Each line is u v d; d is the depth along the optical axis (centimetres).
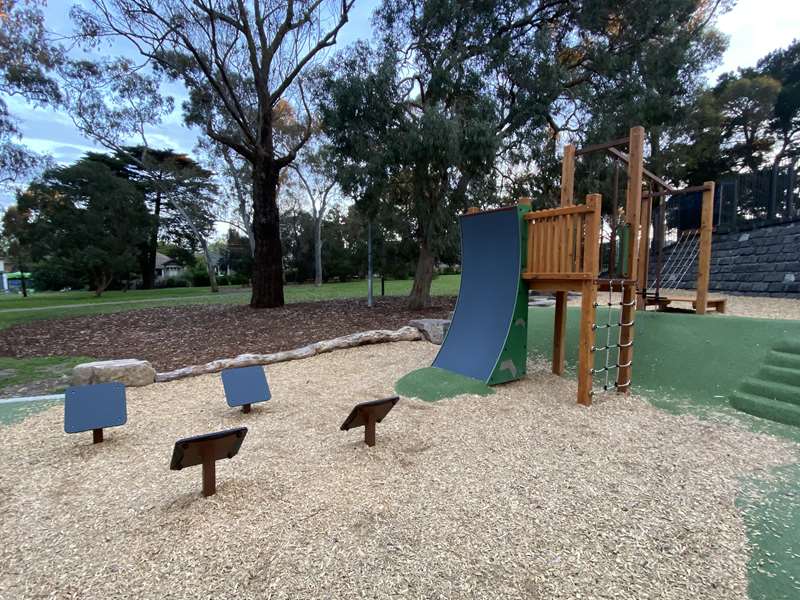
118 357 709
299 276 3428
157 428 395
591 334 433
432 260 1206
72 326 1045
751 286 1051
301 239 3422
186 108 1472
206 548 217
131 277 3269
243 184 2572
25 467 317
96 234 2286
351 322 988
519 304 514
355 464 310
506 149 1092
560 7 1069
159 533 230
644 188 839
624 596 183
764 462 311
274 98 1212
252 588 189
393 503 257
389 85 945
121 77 1616
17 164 1452
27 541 226
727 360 489
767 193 1198
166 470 307
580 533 228
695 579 194
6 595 187
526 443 347
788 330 506
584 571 199
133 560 209
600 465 308
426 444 346
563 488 275
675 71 1041
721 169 2336
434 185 1041
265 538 224
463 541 221
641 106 1001
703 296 639
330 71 1070
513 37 1067
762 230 1050
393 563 204
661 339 573
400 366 603
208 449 260
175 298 1877
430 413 416
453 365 542
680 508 252
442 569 200
